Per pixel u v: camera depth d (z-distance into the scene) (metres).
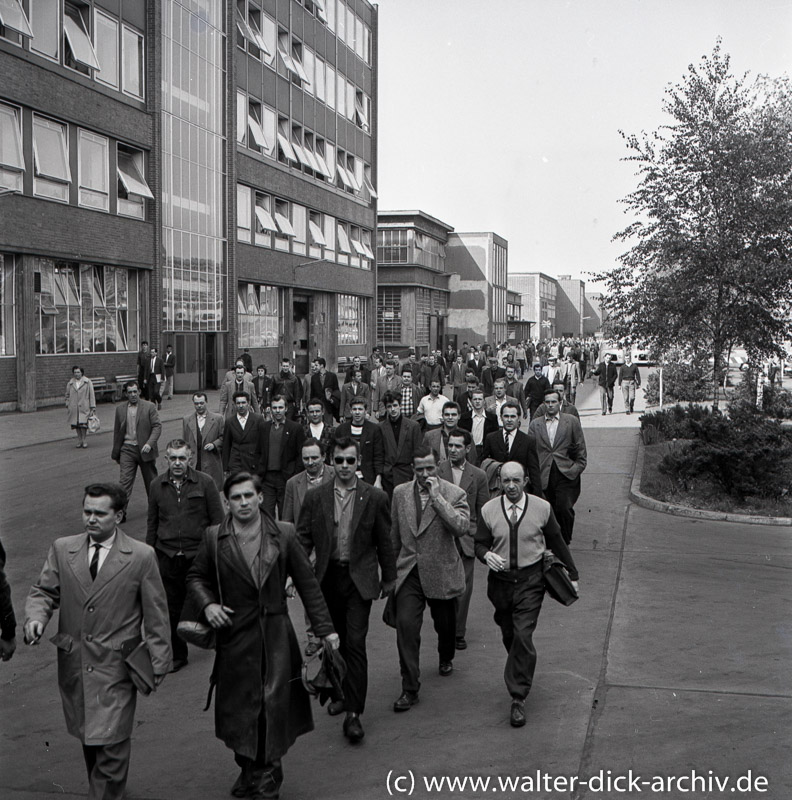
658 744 5.67
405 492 6.68
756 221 19.03
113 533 4.93
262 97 43.97
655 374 34.75
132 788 5.21
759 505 13.55
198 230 37.31
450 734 5.89
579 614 8.52
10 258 26.61
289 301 47.34
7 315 26.53
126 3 31.97
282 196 45.97
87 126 29.52
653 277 20.58
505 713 6.22
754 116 20.27
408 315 70.44
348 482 6.21
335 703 6.33
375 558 6.21
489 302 83.44
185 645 7.39
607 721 6.03
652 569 10.25
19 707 6.46
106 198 30.84
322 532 6.14
